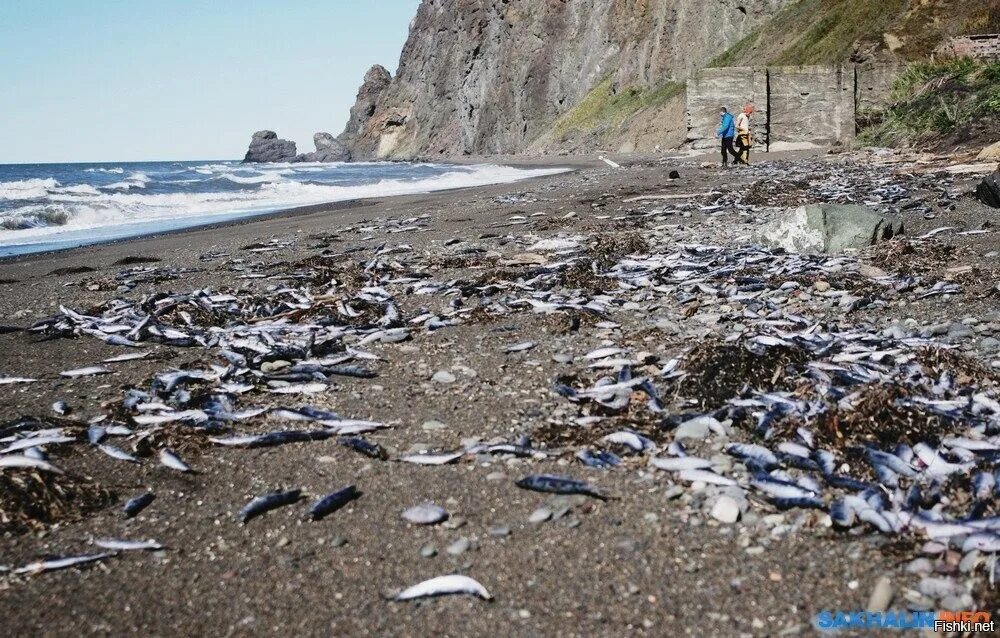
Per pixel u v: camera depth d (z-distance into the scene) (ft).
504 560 12.71
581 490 14.70
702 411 18.12
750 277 31.63
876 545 12.57
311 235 55.57
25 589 12.36
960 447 15.37
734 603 11.39
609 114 277.23
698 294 29.99
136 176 205.36
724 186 71.36
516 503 14.55
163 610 11.74
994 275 30.04
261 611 11.64
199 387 21.57
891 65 125.18
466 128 424.46
